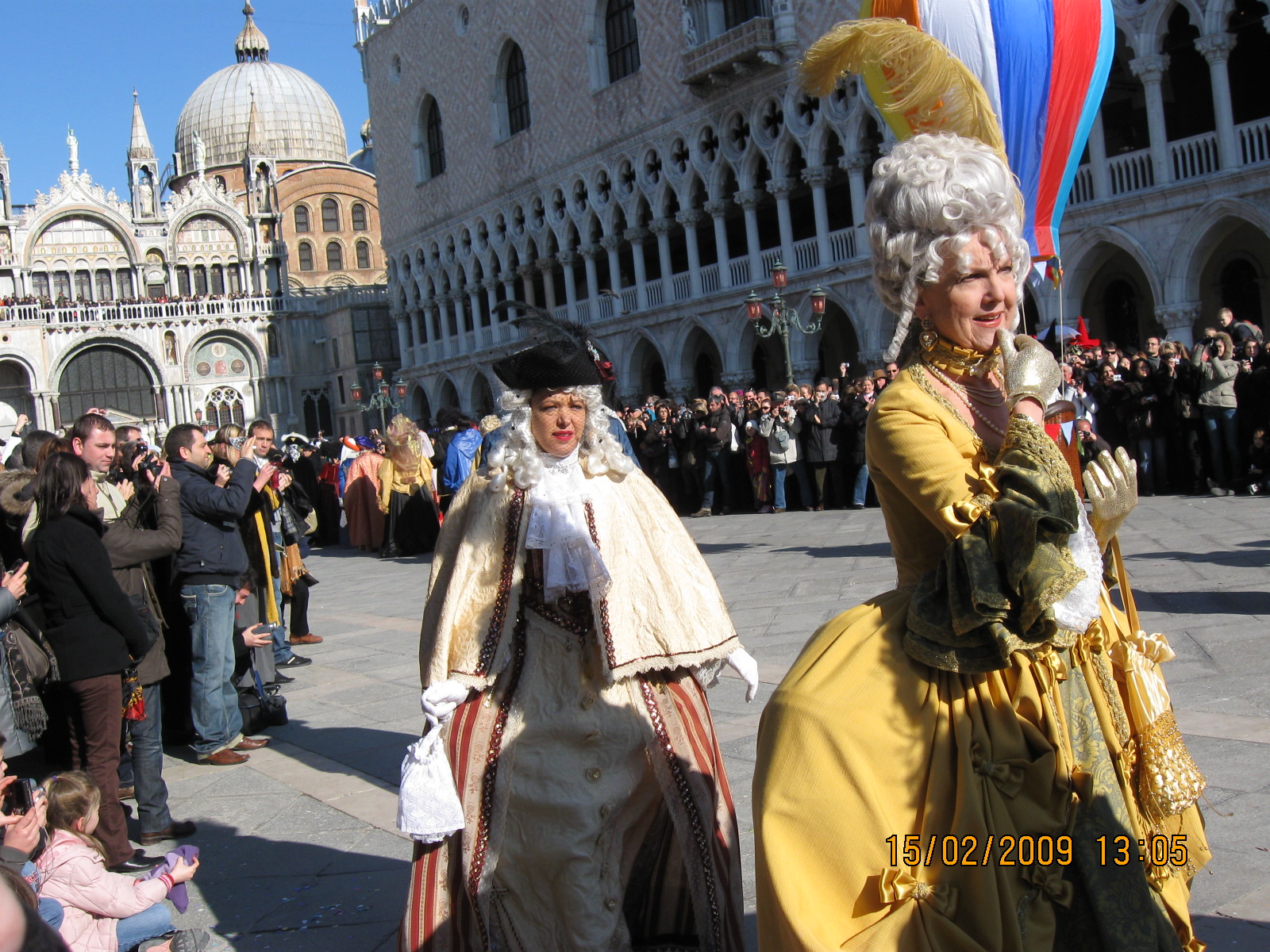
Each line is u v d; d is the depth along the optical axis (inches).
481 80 1509.6
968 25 193.3
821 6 1021.2
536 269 1483.8
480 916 116.9
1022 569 70.3
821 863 74.9
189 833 197.9
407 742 246.7
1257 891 124.6
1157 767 80.1
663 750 120.9
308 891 166.7
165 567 262.2
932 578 77.7
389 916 155.1
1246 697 193.6
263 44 2967.5
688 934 124.6
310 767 233.1
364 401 2074.3
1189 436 524.7
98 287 2129.7
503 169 1487.5
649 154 1251.8
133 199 2615.7
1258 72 936.3
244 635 259.9
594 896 117.7
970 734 75.5
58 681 184.2
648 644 121.3
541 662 123.3
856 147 1008.9
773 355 1251.8
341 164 2583.7
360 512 738.2
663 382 1407.5
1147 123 986.1
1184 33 957.8
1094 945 74.9
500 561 122.0
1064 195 219.6
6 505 249.0
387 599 503.5
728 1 1160.8
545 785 119.1
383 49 1743.4
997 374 84.0
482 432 569.9
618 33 1291.8
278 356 2185.0
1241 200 776.3
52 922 135.5
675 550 125.8
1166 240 825.5
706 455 743.1
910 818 75.4
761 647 281.1
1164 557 349.1
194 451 246.7
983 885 72.9
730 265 1181.1
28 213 2070.6
